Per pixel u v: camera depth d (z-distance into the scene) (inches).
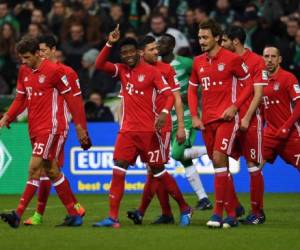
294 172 2287.2
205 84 1472.7
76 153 2273.6
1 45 2696.9
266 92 1697.8
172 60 1835.6
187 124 1866.4
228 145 1459.2
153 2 2994.6
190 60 1843.0
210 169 2265.0
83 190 2276.1
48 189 1555.1
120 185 1486.2
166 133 1520.7
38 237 1365.7
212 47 1464.1
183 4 2957.7
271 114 1715.1
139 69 1485.0
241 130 1481.3
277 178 2289.6
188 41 2743.6
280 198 2118.6
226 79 1459.2
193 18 2753.4
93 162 2278.5
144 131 1485.0
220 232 1414.9
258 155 1560.0
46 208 1878.7
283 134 1702.8
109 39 1477.6
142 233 1403.8
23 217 1722.4
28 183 1491.1
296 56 2588.6
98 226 1486.2
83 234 1395.2
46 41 1547.7
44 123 1485.0
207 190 2263.8
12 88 2652.6
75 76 1498.5
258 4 2876.5
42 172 1546.5
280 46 2571.4
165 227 1498.5
